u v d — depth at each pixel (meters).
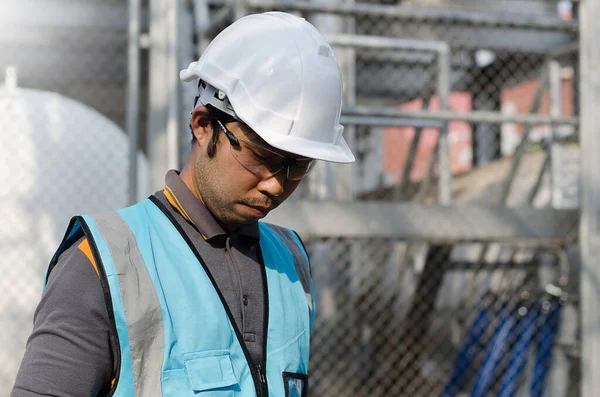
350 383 8.14
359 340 8.66
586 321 5.90
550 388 6.28
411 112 5.52
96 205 6.01
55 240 5.77
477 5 9.55
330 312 7.97
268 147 1.99
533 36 9.31
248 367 2.00
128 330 1.81
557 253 7.17
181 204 2.09
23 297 5.64
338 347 8.06
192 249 2.04
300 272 2.45
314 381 7.96
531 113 7.55
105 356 1.81
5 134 5.79
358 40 6.30
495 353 7.40
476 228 5.86
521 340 7.02
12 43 7.74
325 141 2.09
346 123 6.10
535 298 6.96
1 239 5.63
